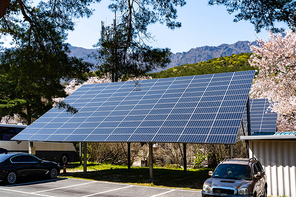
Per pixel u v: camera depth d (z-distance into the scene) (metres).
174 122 15.44
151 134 14.88
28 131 19.45
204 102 16.64
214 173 10.73
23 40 10.45
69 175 18.75
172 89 19.78
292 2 10.11
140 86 22.09
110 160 26.67
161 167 23.61
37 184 15.13
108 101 20.97
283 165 12.12
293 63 24.58
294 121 23.48
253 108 23.20
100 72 11.46
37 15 10.27
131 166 25.30
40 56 10.25
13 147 22.23
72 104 22.12
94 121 18.30
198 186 14.33
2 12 7.26
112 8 11.27
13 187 14.05
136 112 17.86
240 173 10.31
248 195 9.16
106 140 15.43
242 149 21.53
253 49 26.58
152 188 14.05
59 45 10.50
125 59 11.06
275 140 12.31
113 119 17.83
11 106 29.48
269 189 12.24
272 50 25.56
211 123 14.40
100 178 17.45
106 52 11.05
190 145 23.11
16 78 11.55
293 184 11.84
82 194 12.53
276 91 24.53
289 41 24.97
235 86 17.38
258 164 11.41
